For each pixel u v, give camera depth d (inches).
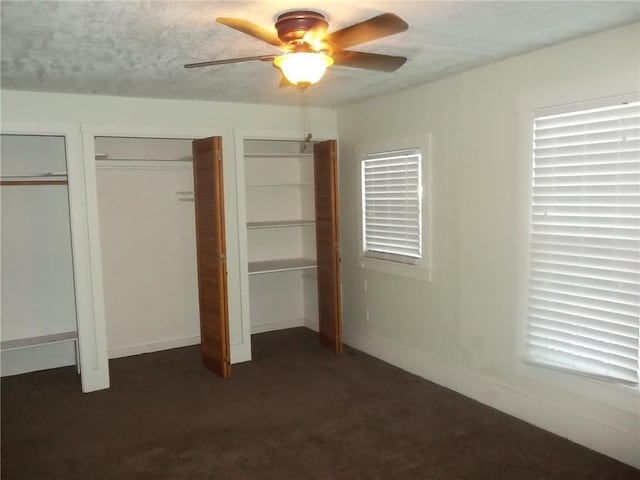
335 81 156.8
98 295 171.0
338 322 198.7
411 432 135.3
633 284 112.3
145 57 123.8
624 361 115.3
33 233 188.2
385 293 188.1
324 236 200.2
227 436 136.6
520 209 134.2
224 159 189.2
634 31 107.3
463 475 115.0
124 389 171.3
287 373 181.5
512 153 135.7
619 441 118.3
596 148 116.3
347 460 122.9
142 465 123.6
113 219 200.7
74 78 143.6
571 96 119.9
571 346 125.7
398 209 178.4
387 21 82.7
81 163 166.2
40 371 192.1
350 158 201.2
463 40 117.0
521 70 131.3
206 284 183.3
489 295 146.4
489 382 148.9
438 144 159.3
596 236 118.1
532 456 121.7
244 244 194.2
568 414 128.3
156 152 205.5
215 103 185.8
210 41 112.3
